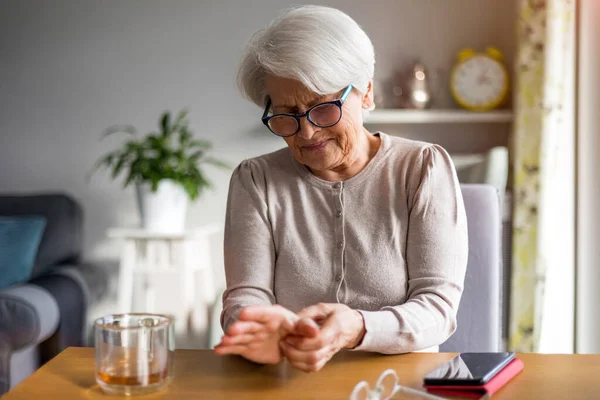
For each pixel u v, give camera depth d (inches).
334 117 48.3
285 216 54.0
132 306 139.7
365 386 34.1
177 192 130.0
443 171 52.2
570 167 108.0
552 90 105.1
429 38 137.6
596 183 103.0
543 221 106.3
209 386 36.8
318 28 47.2
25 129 147.5
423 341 43.9
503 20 136.4
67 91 146.0
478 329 60.2
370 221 52.5
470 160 105.3
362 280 51.6
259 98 51.9
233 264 53.6
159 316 37.1
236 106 142.6
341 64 47.1
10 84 147.3
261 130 142.3
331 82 47.0
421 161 52.7
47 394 35.5
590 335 105.3
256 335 37.6
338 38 47.4
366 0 138.4
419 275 49.6
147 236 126.3
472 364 38.0
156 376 35.5
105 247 146.6
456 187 52.0
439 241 49.7
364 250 51.9
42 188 147.6
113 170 145.5
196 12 142.4
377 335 41.4
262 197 54.8
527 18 112.7
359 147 54.1
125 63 144.5
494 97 131.9
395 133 139.6
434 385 35.9
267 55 47.3
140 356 35.2
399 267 51.6
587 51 103.9
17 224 128.3
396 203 52.4
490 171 97.7
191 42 142.9
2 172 148.4
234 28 141.9
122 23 144.0
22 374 105.3
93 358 42.0
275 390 36.1
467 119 132.0
